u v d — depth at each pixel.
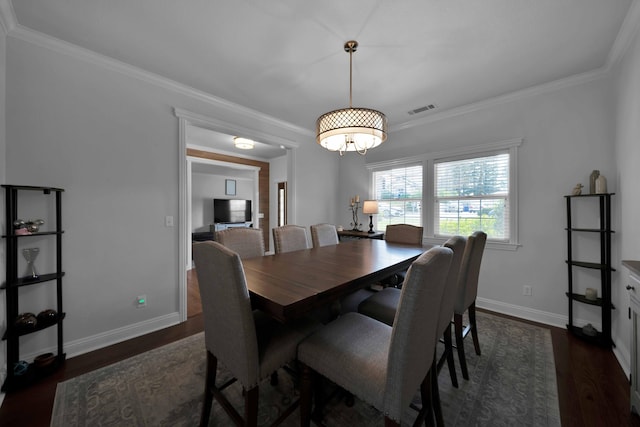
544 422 1.41
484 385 1.71
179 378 1.78
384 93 2.82
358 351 1.13
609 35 1.89
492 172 3.02
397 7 1.64
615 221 2.22
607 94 2.31
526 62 2.24
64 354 1.95
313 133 4.20
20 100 1.85
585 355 2.04
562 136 2.54
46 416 1.46
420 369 1.07
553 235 2.60
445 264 1.08
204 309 1.33
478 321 2.68
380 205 4.12
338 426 1.39
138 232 2.41
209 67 2.34
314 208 4.27
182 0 1.59
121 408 1.51
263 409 1.52
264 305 1.18
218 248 1.13
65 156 2.04
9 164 1.82
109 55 2.17
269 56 2.17
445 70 2.37
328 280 1.44
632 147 1.85
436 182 3.46
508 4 1.62
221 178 8.57
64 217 2.04
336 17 1.73
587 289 2.34
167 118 2.58
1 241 1.73
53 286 2.01
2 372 1.67
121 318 2.32
